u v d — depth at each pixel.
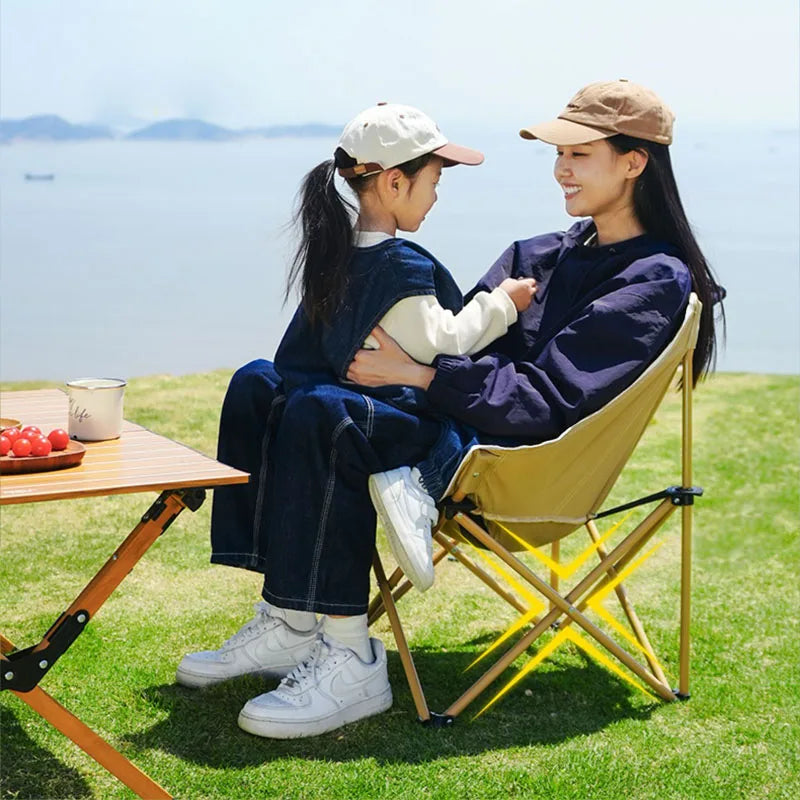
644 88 2.58
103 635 2.89
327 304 2.41
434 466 2.37
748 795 2.15
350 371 2.41
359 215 2.48
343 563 2.32
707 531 3.96
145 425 5.31
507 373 2.38
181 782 2.14
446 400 2.36
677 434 5.39
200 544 3.72
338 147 2.46
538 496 2.46
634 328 2.37
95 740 1.97
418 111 2.50
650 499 2.53
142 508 4.12
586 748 2.32
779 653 2.87
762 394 6.33
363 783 2.15
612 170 2.55
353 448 2.29
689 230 2.60
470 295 2.79
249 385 2.56
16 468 1.83
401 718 2.45
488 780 2.18
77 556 3.56
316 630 2.64
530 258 2.75
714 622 3.08
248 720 2.34
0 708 2.43
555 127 2.51
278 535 2.32
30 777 2.15
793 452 5.05
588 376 2.35
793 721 2.47
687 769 2.24
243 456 2.58
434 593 3.31
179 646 2.84
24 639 2.85
